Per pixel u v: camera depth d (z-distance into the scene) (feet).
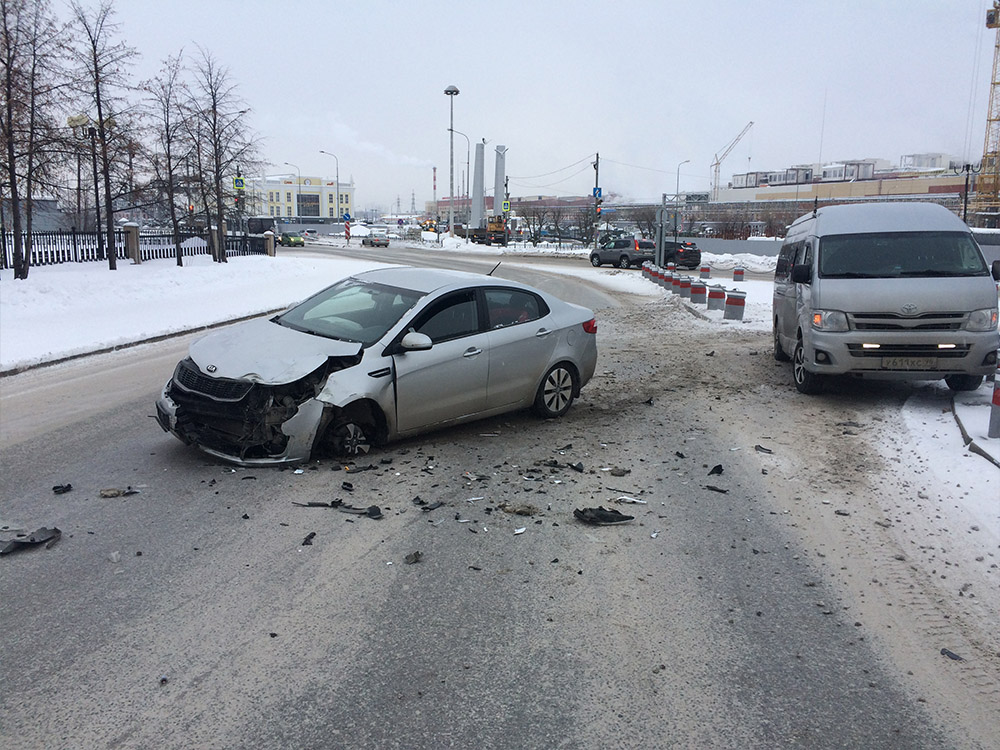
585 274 119.55
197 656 11.32
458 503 17.83
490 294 23.88
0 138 64.13
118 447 21.85
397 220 549.13
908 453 22.63
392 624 12.40
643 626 12.51
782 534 16.51
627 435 24.31
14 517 16.44
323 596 13.26
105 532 15.75
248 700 10.30
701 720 10.12
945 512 17.74
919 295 28.02
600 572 14.47
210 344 21.22
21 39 65.87
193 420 20.07
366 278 24.66
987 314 27.94
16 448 21.77
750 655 11.73
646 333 51.88
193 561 14.48
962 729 10.07
